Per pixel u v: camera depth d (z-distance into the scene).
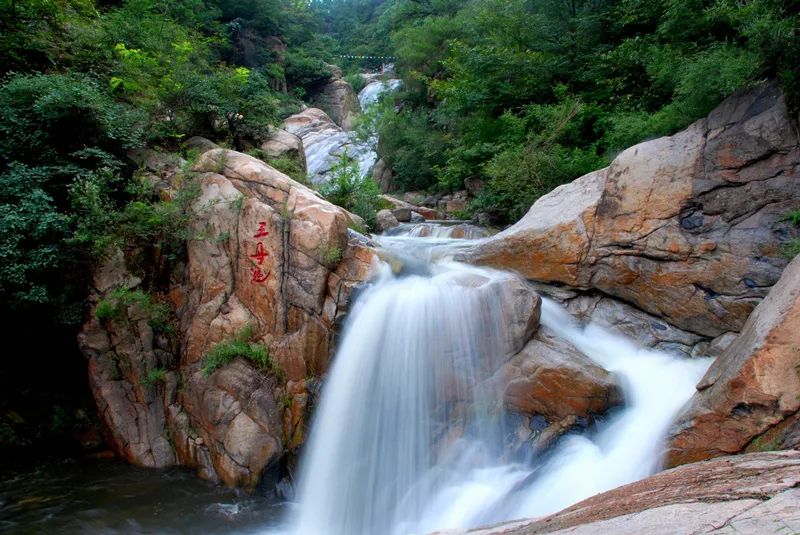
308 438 7.35
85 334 8.44
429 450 6.71
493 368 6.79
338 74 36.34
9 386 8.95
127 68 11.17
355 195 12.88
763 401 4.41
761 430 4.41
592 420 6.12
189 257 8.81
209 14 25.30
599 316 7.85
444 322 7.12
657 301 7.41
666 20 10.03
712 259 6.93
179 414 8.21
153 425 8.25
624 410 6.24
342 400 7.21
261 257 8.05
